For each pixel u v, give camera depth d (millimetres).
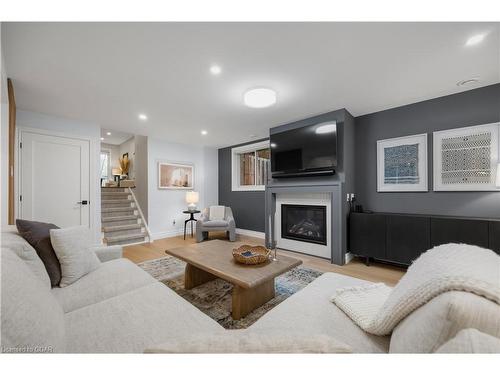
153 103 2848
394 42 1695
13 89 2414
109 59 1900
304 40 1672
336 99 2754
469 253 721
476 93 2457
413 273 809
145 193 4852
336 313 1050
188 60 1922
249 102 2488
